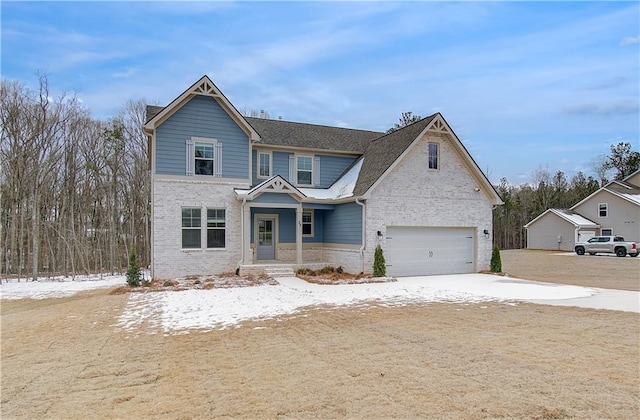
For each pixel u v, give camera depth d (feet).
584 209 143.54
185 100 58.29
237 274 58.44
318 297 42.70
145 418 14.97
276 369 20.35
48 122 85.97
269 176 67.67
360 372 19.63
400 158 60.18
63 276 73.46
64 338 27.55
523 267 86.53
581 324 30.12
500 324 30.27
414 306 37.76
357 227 60.85
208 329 29.35
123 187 96.94
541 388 17.29
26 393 17.70
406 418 14.52
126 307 38.34
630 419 14.34
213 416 14.99
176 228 57.31
